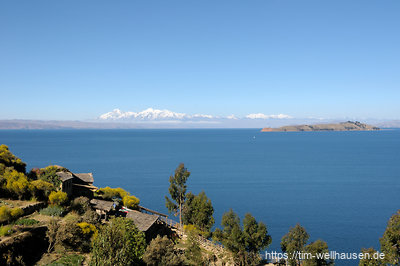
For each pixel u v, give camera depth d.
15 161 57.03
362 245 59.66
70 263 32.69
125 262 29.86
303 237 38.28
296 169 160.25
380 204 90.06
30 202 44.81
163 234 53.88
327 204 90.25
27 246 32.84
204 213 56.16
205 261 41.12
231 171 154.38
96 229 39.41
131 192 104.81
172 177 66.25
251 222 42.31
